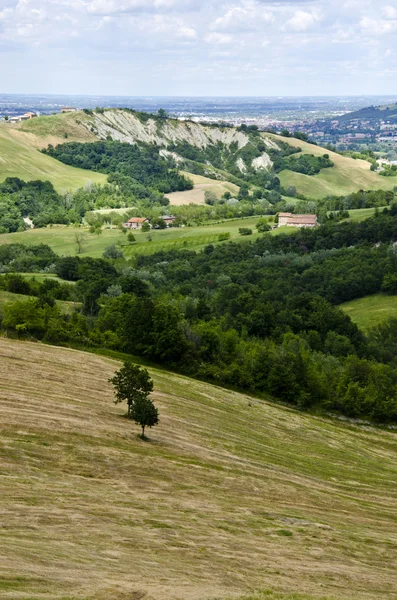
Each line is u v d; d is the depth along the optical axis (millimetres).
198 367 101188
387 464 78438
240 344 111938
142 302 105125
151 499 43312
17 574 25219
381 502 59781
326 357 117438
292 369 100500
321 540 41875
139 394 62188
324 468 68500
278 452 70125
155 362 100562
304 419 91250
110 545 32688
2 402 59000
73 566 28062
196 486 49406
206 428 70500
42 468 45062
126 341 101438
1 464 43625
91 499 40250
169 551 33781
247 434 74000
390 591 34594
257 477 56969
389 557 41625
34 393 65312
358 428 94750
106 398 71312
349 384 101125
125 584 26844
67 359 84938
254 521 43094
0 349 82375
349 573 36344
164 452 56250
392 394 102938
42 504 37156
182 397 82188
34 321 100188
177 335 100250
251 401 92188
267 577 32719
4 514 34156
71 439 52312
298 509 49625
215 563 33312
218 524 40594
